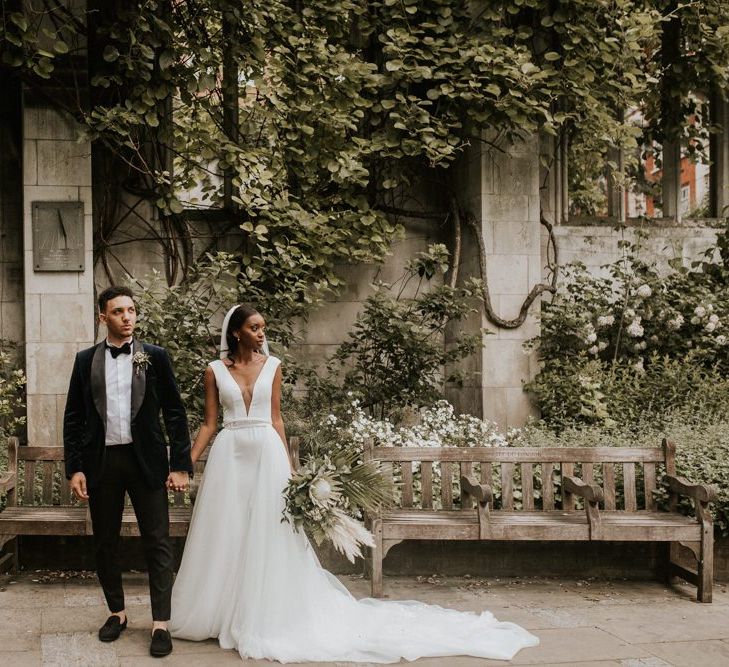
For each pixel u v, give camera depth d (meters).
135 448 4.15
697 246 9.58
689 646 4.35
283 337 7.53
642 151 10.03
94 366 4.19
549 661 4.09
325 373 8.54
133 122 7.21
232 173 7.96
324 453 6.67
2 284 7.99
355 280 8.63
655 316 8.73
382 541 5.14
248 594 4.20
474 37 8.15
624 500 5.74
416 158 8.59
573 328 8.34
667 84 9.54
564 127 9.13
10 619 4.57
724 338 8.47
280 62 7.90
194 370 6.80
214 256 8.22
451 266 8.71
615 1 8.38
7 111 7.98
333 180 8.00
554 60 8.27
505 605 5.11
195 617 4.27
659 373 8.36
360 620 4.41
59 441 7.43
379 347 7.72
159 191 7.69
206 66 7.43
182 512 5.38
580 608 5.05
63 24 7.26
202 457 5.87
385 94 8.37
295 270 7.68
